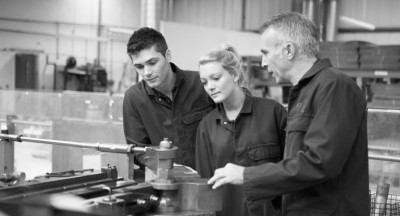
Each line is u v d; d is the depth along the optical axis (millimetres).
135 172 1583
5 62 7496
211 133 1713
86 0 9688
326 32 9133
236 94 1670
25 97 3926
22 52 8211
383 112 2352
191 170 1475
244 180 1270
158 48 1704
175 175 1390
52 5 9344
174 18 10828
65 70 8445
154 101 1879
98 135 2844
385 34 9195
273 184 1248
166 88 1842
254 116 1686
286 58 1326
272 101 1728
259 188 1263
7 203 1091
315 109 1284
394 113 2324
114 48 9992
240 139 1675
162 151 1281
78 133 2908
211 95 1643
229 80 1620
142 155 1505
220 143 1687
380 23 9219
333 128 1219
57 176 1413
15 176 1488
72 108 3518
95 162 2818
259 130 1672
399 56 4832
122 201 1149
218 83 1609
